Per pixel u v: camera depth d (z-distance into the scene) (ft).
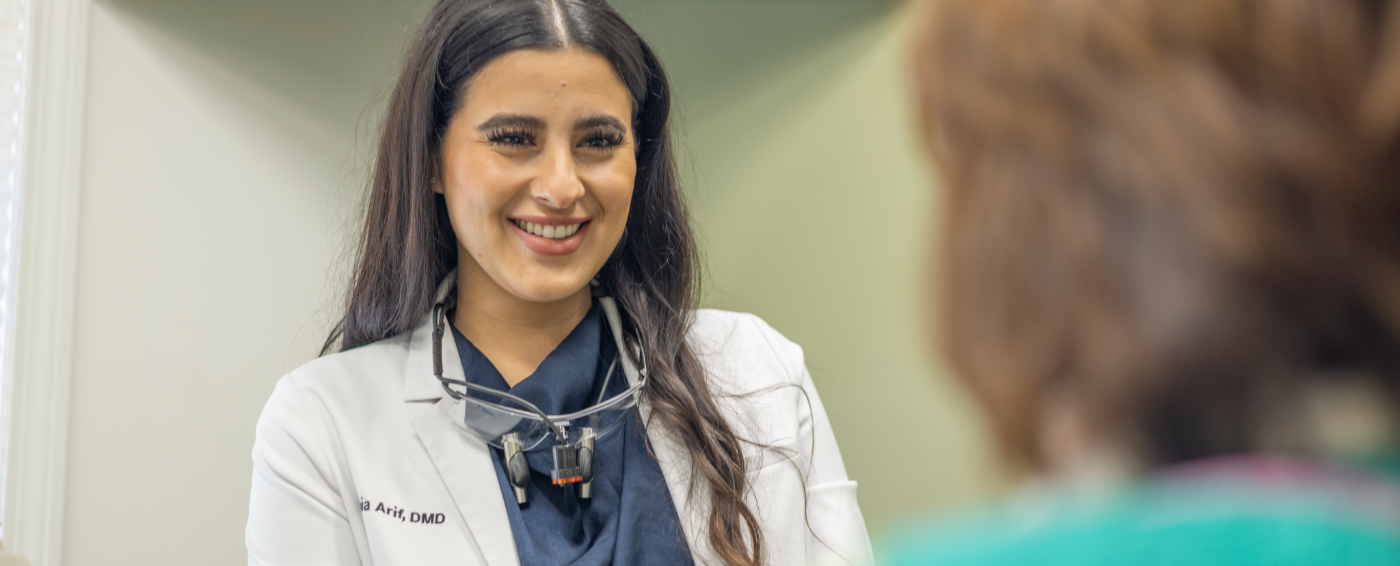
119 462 6.11
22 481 5.74
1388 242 0.67
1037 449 0.76
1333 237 0.67
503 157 3.60
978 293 0.78
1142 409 0.72
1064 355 0.73
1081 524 0.73
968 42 0.82
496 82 3.58
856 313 7.45
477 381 3.80
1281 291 0.68
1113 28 0.74
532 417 3.66
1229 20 0.71
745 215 8.25
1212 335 0.68
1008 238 0.76
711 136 8.38
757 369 4.21
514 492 3.61
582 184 3.62
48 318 5.85
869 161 7.39
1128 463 0.74
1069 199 0.73
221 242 6.50
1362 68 0.69
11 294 5.77
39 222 5.84
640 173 4.22
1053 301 0.73
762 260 8.13
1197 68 0.71
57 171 5.90
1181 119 0.70
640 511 3.66
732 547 3.61
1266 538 0.69
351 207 6.89
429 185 3.86
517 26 3.60
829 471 4.13
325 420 3.71
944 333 0.81
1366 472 0.72
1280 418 0.71
